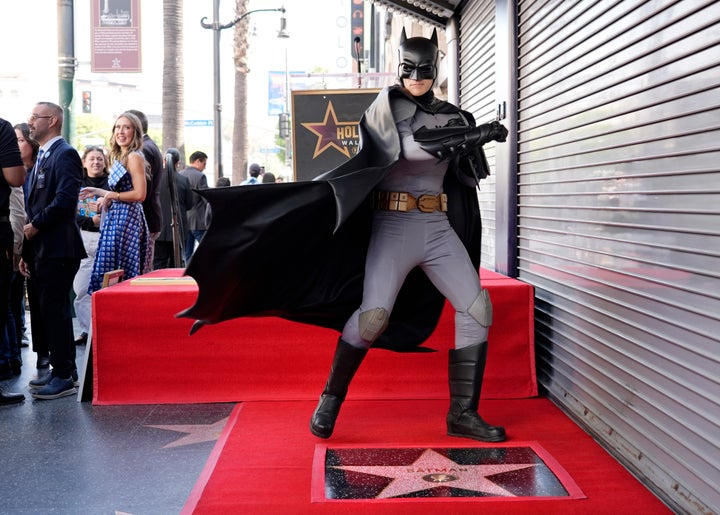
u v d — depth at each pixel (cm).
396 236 370
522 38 503
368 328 367
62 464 362
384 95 356
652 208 317
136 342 462
